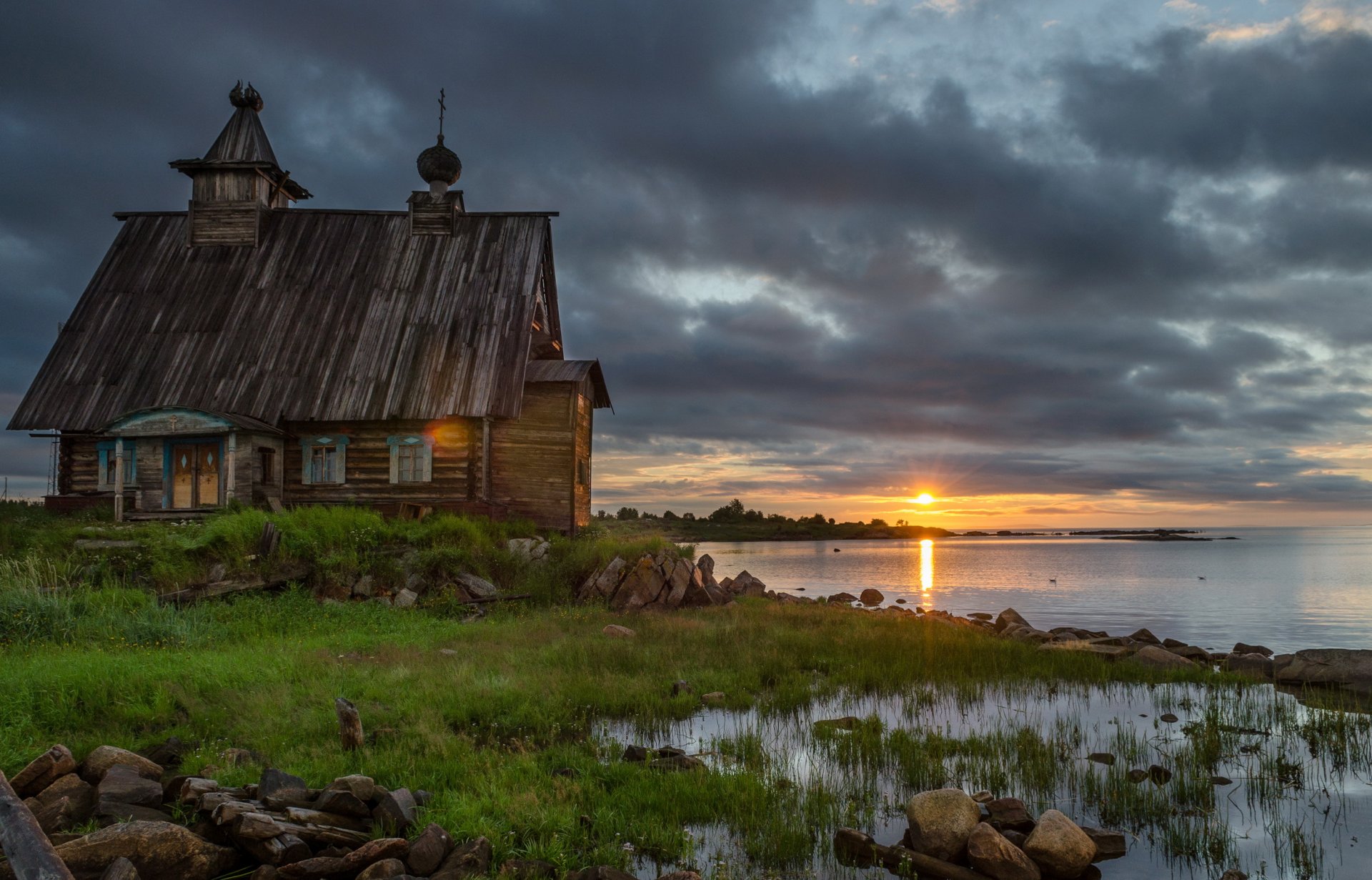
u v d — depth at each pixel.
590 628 18.19
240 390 27.27
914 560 83.38
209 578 18.91
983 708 12.51
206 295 30.08
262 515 21.28
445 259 30.92
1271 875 6.96
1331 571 61.50
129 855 5.83
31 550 18.95
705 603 24.06
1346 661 15.82
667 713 11.22
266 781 7.27
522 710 10.68
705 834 7.54
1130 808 8.21
